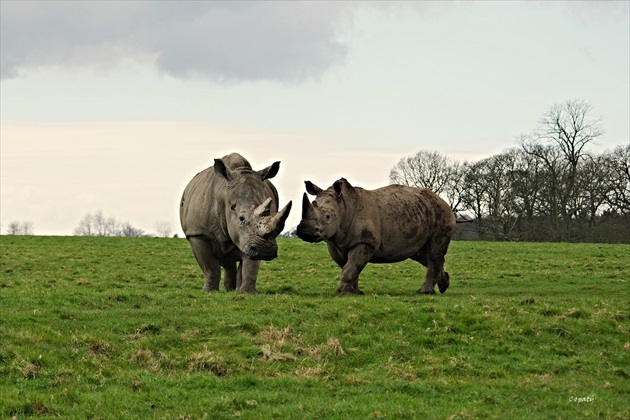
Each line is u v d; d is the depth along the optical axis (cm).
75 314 2314
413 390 1834
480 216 10225
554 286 3784
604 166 9800
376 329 2252
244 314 2348
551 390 1858
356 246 2922
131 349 2056
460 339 2212
